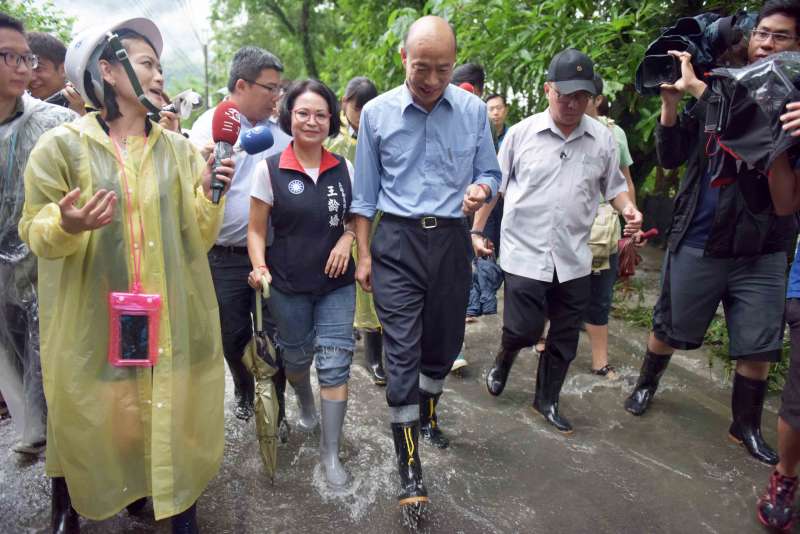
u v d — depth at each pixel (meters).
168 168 2.07
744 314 2.92
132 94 1.98
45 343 2.03
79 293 1.95
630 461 2.96
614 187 3.15
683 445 3.12
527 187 3.08
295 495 2.62
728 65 2.76
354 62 9.99
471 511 2.54
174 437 2.03
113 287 1.98
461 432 3.22
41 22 7.68
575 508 2.59
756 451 2.99
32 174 1.91
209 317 2.18
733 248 2.81
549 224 3.04
